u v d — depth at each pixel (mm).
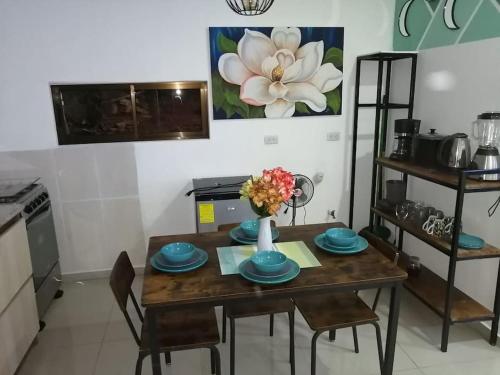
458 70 2779
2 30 3006
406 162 2979
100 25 3115
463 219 2807
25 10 3006
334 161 3723
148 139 3385
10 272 2279
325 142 3658
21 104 3143
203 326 2061
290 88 3465
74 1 3049
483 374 2316
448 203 2986
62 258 3475
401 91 3463
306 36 3381
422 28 3156
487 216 2598
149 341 1838
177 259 1987
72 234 3447
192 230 3607
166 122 3400
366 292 3223
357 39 3494
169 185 3496
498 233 2523
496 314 2510
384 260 2066
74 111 3250
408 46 3348
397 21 3461
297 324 2836
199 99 3398
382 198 3744
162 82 3287
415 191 3393
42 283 2900
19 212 2441
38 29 3049
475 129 2623
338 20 3424
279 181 1922
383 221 3885
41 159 3260
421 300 2746
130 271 2152
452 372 2334
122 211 3479
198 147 3467
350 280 1856
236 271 1953
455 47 2791
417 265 3078
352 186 3691
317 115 3572
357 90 3467
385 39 3541
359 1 3414
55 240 3262
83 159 3320
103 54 3170
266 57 3359
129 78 3240
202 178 3510
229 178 3488
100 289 3381
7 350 2189
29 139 3215
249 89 3404
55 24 3061
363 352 2527
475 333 2695
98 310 3072
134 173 3426
